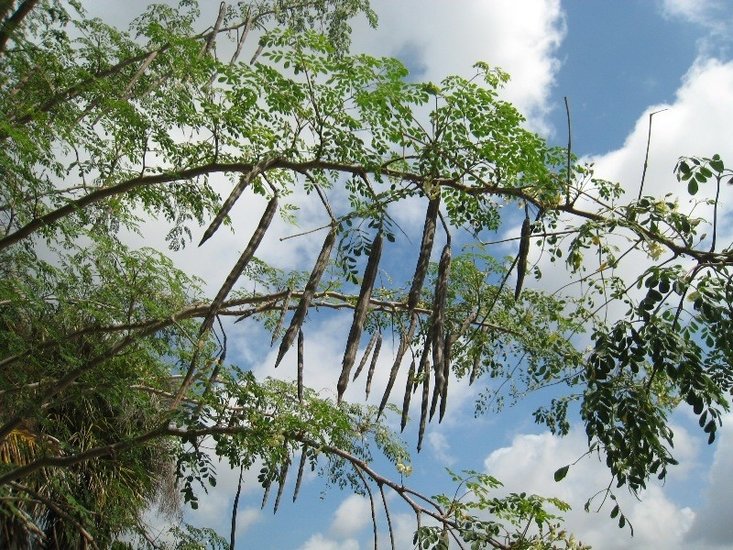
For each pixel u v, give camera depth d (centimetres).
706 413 465
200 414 872
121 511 1000
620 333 477
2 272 849
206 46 1173
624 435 477
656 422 472
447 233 534
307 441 882
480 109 639
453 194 685
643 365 848
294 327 488
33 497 973
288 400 941
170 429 859
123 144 951
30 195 873
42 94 919
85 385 889
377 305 991
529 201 603
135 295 867
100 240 845
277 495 895
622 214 536
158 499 1189
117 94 955
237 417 876
